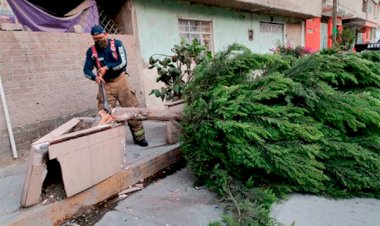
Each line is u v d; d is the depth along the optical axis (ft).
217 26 32.86
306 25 56.90
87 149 9.64
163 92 17.61
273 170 10.33
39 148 8.68
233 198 9.66
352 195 10.62
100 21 21.43
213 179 11.05
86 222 9.25
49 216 8.90
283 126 9.93
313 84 11.12
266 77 11.10
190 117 11.16
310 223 8.93
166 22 25.66
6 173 12.46
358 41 106.42
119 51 13.24
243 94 10.72
